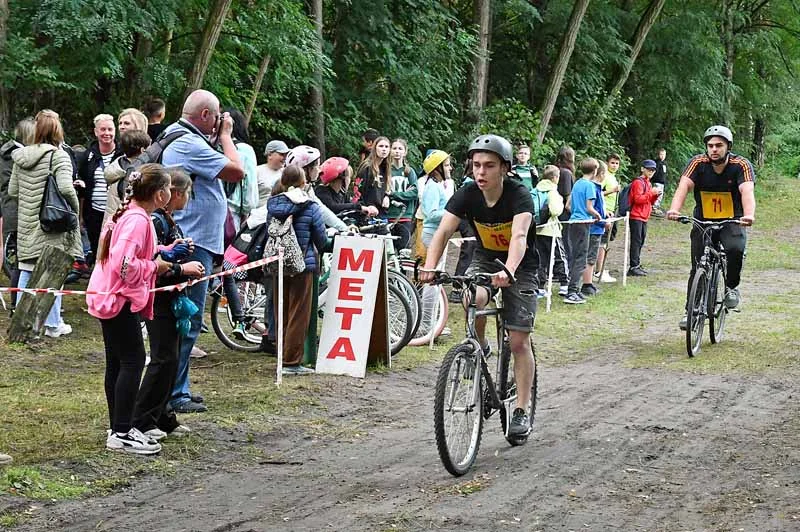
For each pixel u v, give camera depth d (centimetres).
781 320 1227
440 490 550
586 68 2845
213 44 1523
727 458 631
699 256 1020
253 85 1842
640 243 1700
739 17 3378
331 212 899
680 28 3078
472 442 592
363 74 2159
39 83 1346
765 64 3581
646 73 3081
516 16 2806
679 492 555
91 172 1051
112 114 1530
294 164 847
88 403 711
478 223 603
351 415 738
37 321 896
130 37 1392
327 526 486
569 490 555
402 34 2195
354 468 595
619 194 1858
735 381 888
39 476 541
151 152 671
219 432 661
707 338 1103
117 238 570
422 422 727
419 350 992
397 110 2147
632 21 3030
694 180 1009
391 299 954
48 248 907
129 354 590
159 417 634
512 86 2931
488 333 1118
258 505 518
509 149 582
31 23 1305
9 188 937
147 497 529
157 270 594
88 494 528
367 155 1209
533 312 620
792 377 904
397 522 492
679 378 904
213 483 557
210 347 947
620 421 736
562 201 1336
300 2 1933
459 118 2398
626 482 573
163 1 1450
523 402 637
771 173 4334
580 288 1362
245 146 910
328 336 877
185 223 675
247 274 878
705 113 3303
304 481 565
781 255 2038
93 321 1016
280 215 838
